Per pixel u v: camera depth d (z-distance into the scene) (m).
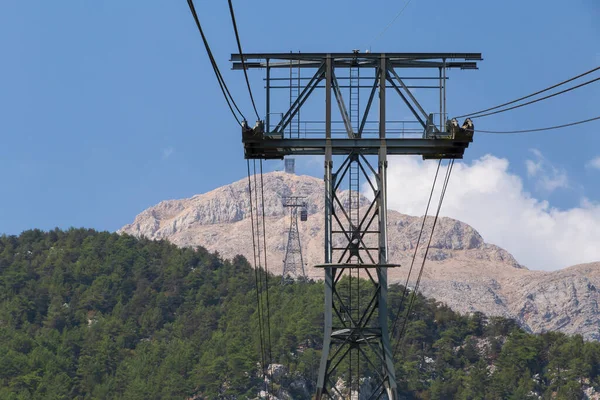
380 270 155.25
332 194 157.25
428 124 156.88
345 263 153.62
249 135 153.12
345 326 157.50
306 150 162.38
